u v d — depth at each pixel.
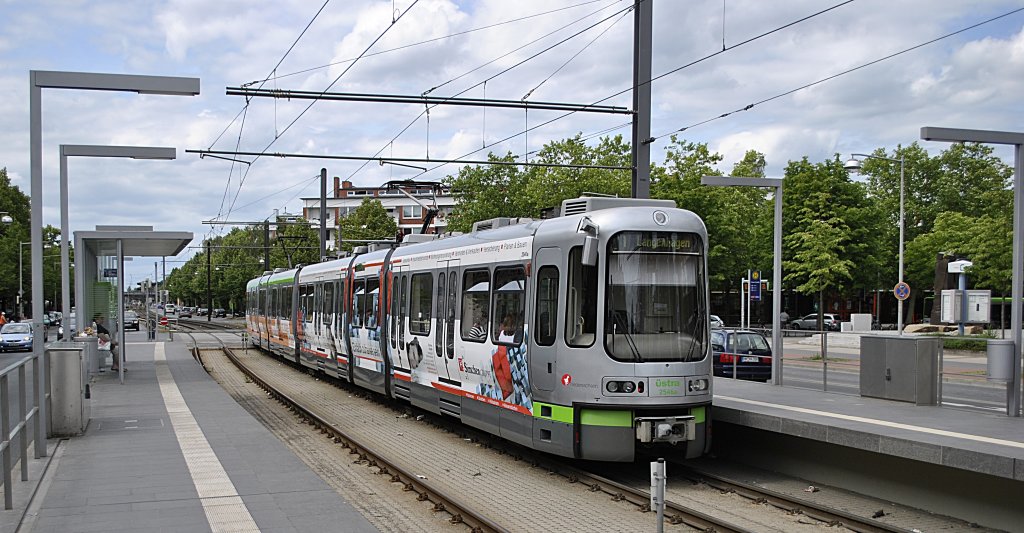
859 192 45.88
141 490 10.00
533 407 11.93
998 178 64.56
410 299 16.94
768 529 8.96
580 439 11.06
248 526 8.43
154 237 25.73
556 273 11.58
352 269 21.78
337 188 113.75
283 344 31.33
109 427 15.02
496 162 21.38
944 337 13.54
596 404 10.95
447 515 9.44
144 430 14.66
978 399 13.10
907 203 63.81
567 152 41.59
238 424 15.39
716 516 9.52
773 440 12.38
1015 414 11.77
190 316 105.62
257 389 24.00
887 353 13.66
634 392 10.95
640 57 18.62
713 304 64.50
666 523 9.17
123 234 25.19
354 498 10.28
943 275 45.41
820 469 11.52
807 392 15.22
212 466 11.46
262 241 89.94
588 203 12.14
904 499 10.23
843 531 8.86
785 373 18.59
